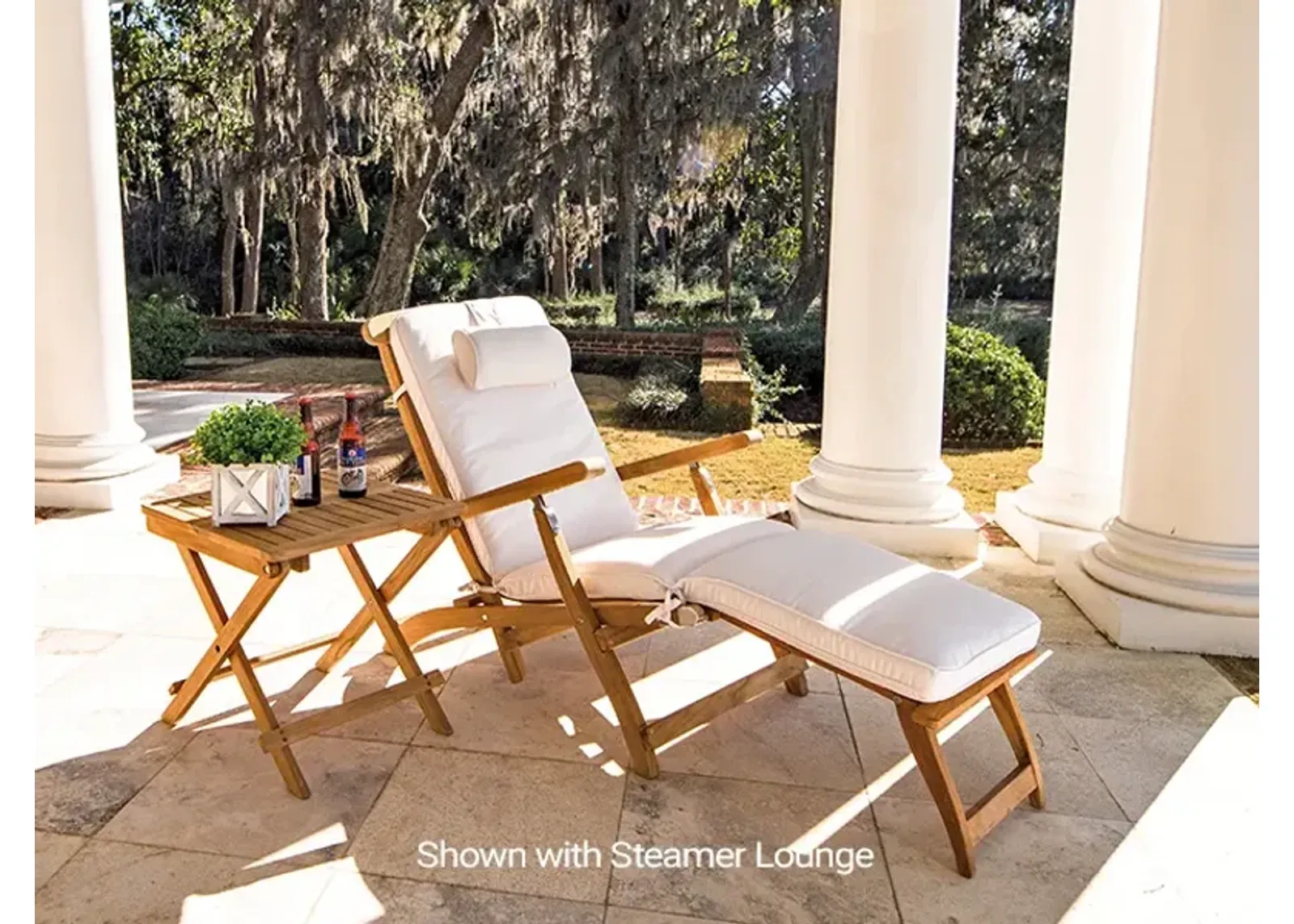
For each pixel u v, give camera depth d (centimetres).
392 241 829
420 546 235
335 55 781
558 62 775
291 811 198
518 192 820
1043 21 773
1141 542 298
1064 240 377
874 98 354
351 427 236
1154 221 284
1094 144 361
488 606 246
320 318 856
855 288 372
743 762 223
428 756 222
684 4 749
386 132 823
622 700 216
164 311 780
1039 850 191
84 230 394
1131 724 244
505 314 285
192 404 627
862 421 380
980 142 794
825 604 198
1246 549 284
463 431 257
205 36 847
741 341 736
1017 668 198
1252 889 179
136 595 313
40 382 402
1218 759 227
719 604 210
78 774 210
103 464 406
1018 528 394
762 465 597
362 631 253
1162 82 276
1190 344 278
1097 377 371
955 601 202
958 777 218
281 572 198
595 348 758
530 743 229
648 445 621
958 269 811
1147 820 202
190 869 179
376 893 173
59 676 256
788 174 803
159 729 230
